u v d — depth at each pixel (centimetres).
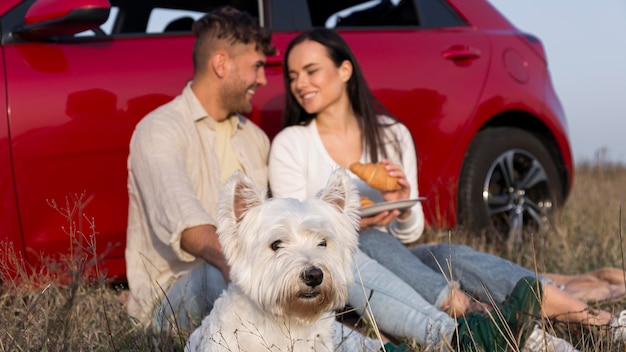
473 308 363
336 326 337
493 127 553
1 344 309
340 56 417
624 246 510
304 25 494
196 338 309
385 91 496
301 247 288
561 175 586
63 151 404
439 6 546
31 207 398
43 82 401
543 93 566
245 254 294
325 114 421
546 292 354
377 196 418
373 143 418
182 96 405
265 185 429
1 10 405
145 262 394
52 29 396
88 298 361
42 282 380
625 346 324
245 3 479
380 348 320
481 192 532
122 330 338
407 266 373
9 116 392
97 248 416
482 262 375
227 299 300
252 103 463
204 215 356
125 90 421
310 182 415
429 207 516
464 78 527
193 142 396
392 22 528
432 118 513
